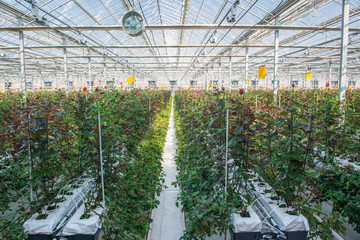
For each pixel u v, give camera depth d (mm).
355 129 4371
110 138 3336
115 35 13641
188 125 6668
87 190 3365
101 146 2895
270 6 8375
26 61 18688
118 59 17047
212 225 2422
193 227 2539
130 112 5195
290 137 2678
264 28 8891
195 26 8906
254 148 3025
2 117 4504
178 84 46906
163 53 22953
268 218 2723
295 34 11961
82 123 2922
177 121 10570
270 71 28875
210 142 3693
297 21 9688
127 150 4480
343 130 4172
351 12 8211
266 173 3479
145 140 5652
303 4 7672
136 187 3641
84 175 3512
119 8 9859
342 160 4262
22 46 9023
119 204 3131
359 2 7461
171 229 3488
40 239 2477
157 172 4551
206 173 3574
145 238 3270
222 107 3295
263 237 2463
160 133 7129
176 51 21953
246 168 2766
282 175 2645
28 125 2619
